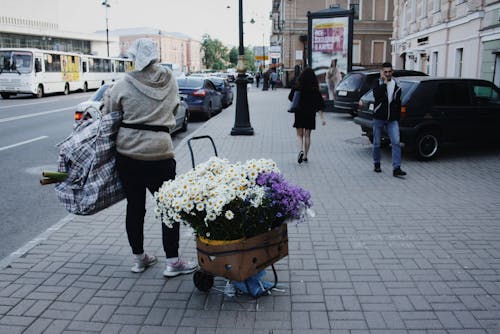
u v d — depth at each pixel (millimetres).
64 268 4621
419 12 26359
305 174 8664
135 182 4172
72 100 29297
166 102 4133
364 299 3920
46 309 3842
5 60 30469
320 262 4672
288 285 4188
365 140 12797
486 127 10180
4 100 29328
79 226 5867
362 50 45781
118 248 5152
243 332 3469
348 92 17109
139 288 4188
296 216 3955
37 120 17484
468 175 8508
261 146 11844
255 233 3789
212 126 16172
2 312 3795
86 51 78000
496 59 15812
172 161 4262
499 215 6090
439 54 22062
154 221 6000
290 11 46656
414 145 9789
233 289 4004
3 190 7867
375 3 45000
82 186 4168
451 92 9992
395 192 7340
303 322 3590
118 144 4098
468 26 18234
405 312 3707
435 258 4738
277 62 54094
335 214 6211
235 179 3820
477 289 4066
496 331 3438
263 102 28688
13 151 11258
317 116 19625
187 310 3795
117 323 3623
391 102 8320
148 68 4078
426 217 6047
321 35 20812
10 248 5387
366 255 4836
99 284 4273
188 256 4867
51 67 33531
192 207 3658
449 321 3570
